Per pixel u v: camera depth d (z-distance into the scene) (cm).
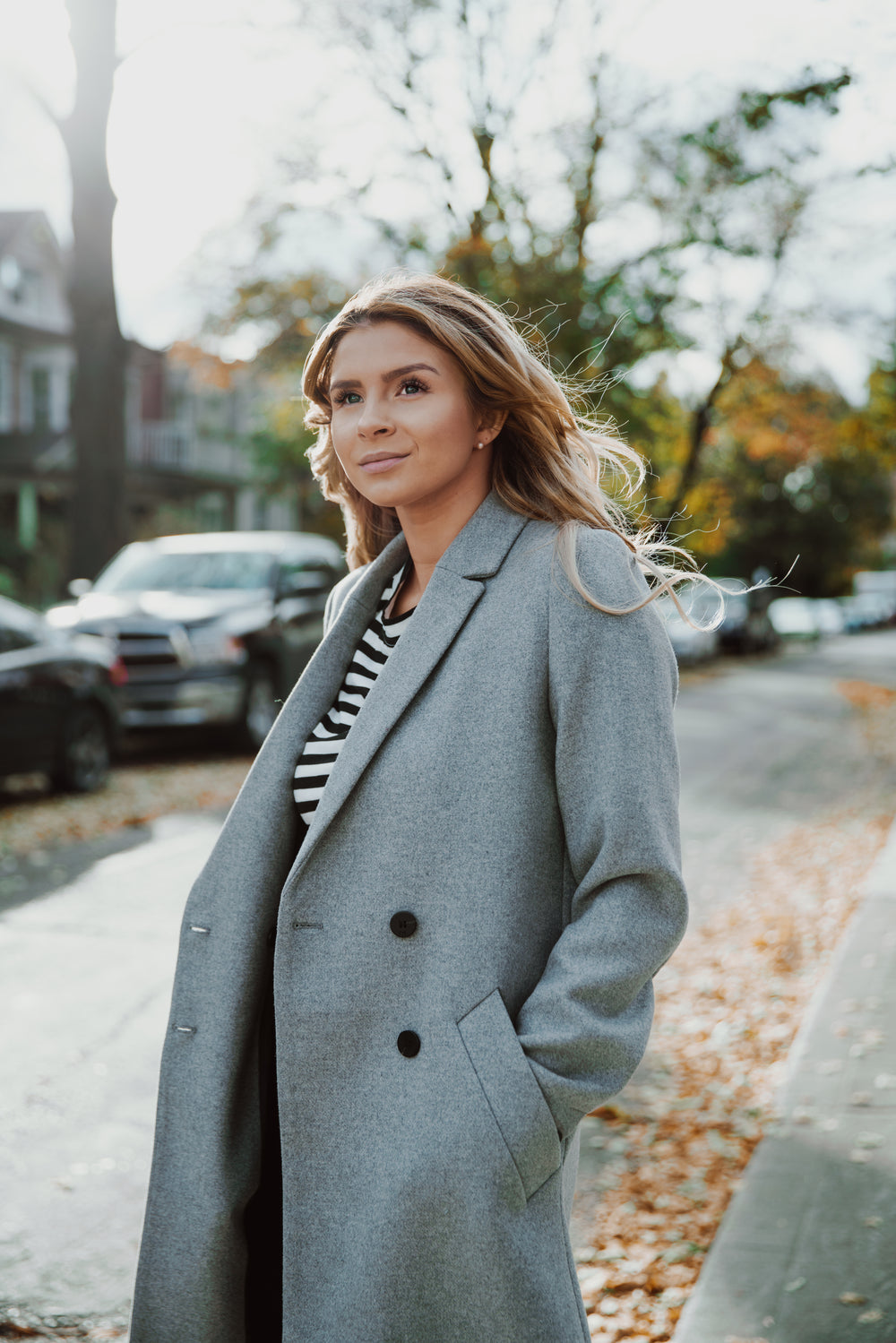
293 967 149
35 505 2769
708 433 2194
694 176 1468
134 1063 403
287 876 167
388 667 152
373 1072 146
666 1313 256
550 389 163
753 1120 352
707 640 2708
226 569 1184
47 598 2431
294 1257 149
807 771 1099
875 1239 271
